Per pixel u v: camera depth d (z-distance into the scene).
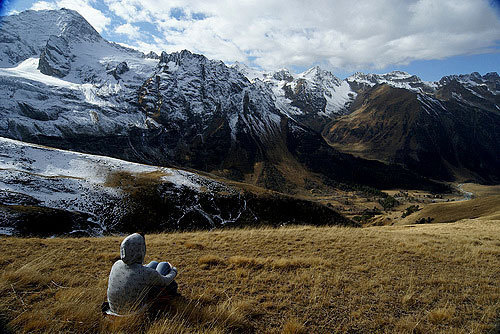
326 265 9.86
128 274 5.09
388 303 6.97
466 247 13.36
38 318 5.17
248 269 9.12
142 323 5.09
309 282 8.05
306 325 5.76
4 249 10.36
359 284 8.05
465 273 9.51
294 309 6.44
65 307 5.57
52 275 7.60
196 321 5.45
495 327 5.89
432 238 16.28
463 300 7.33
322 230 18.41
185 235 16.42
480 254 12.11
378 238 15.22
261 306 6.52
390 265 10.12
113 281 5.14
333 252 11.87
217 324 5.47
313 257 10.83
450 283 8.45
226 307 6.20
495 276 9.26
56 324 5.02
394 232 19.31
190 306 6.02
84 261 9.46
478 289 8.05
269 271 9.05
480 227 24.75
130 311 5.05
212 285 7.66
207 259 9.70
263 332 5.47
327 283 8.07
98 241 13.66
